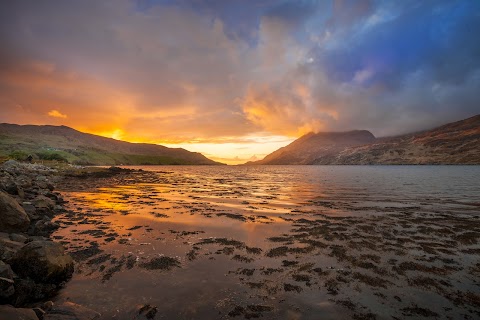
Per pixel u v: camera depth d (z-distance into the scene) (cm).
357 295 827
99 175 6725
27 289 749
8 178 3109
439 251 1225
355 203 2634
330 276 956
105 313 711
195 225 1681
